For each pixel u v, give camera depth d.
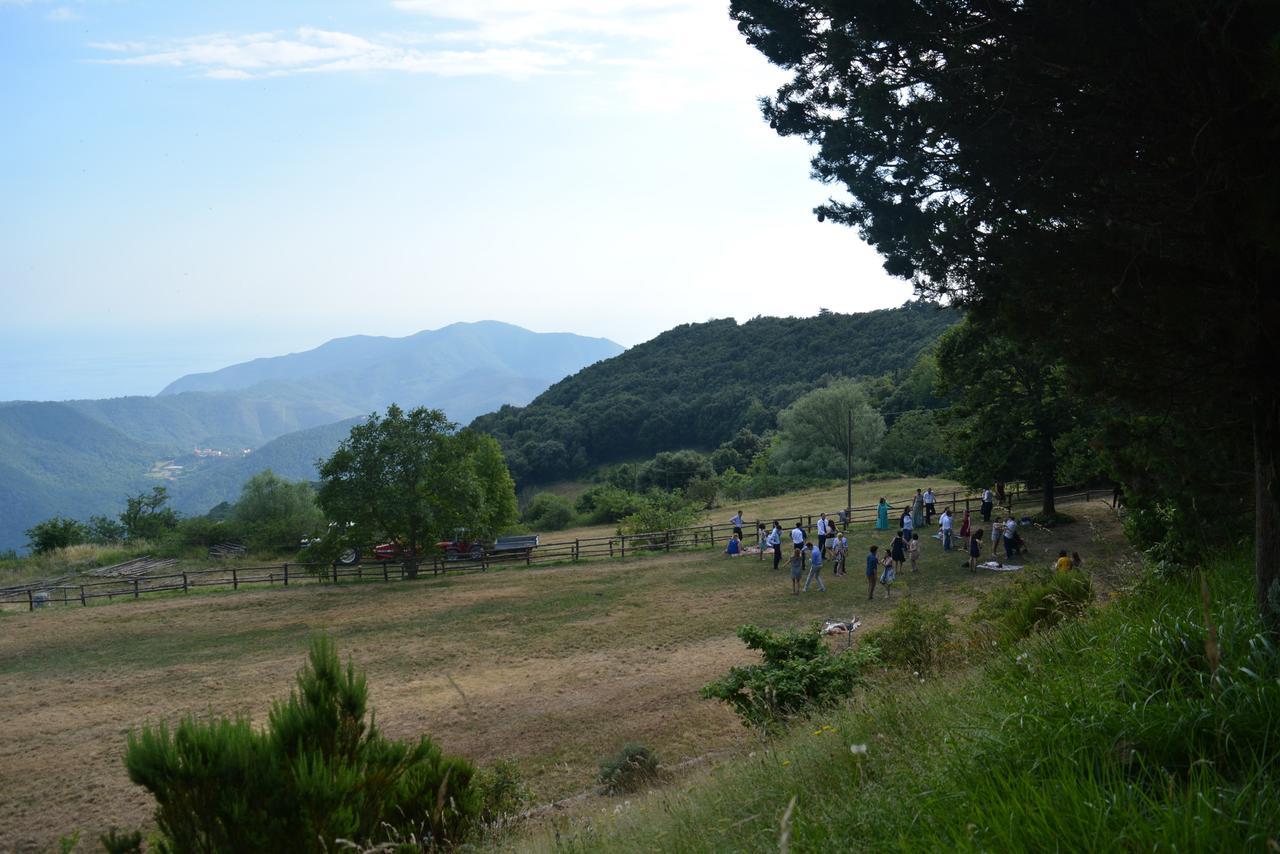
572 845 6.57
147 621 30.59
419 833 8.48
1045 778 3.58
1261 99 5.26
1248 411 7.01
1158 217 6.73
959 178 7.67
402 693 20.62
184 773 6.71
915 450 70.56
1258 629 4.55
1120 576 10.76
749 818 4.58
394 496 37.06
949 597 25.95
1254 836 2.63
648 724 17.30
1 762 17.36
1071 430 33.75
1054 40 6.15
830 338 120.31
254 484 60.09
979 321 8.60
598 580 34.66
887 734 5.69
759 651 22.00
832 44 7.96
